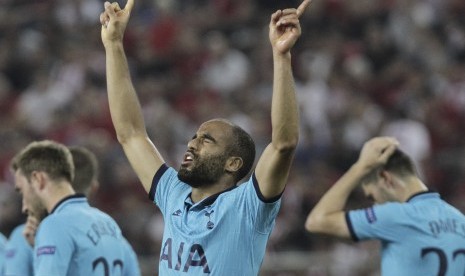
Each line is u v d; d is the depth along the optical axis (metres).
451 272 16.75
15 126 40.69
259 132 37.88
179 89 42.72
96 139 37.88
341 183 17.81
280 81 13.41
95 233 16.44
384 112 41.94
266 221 13.70
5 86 44.03
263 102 40.44
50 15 47.66
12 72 44.53
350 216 17.44
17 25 46.91
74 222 16.27
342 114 39.56
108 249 16.53
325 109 40.06
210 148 14.12
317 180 34.56
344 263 28.59
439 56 45.66
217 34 46.62
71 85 42.84
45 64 44.91
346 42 45.28
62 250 15.97
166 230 14.37
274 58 13.53
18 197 33.75
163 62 44.41
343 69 43.38
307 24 46.16
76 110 40.78
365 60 44.47
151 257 32.00
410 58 44.97
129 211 33.84
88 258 16.20
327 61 43.72
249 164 14.32
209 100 41.69
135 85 43.00
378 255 28.59
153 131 37.94
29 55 45.09
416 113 41.19
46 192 16.70
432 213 17.00
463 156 39.16
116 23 15.48
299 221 32.41
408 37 45.59
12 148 38.47
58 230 16.09
